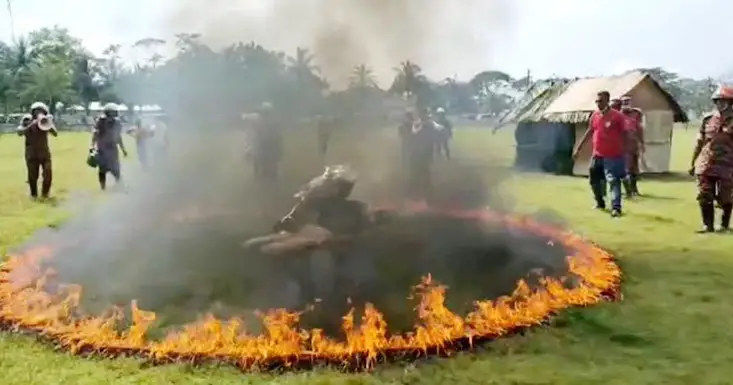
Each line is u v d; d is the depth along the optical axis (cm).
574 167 1852
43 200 1248
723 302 559
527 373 407
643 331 486
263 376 403
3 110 7081
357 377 400
